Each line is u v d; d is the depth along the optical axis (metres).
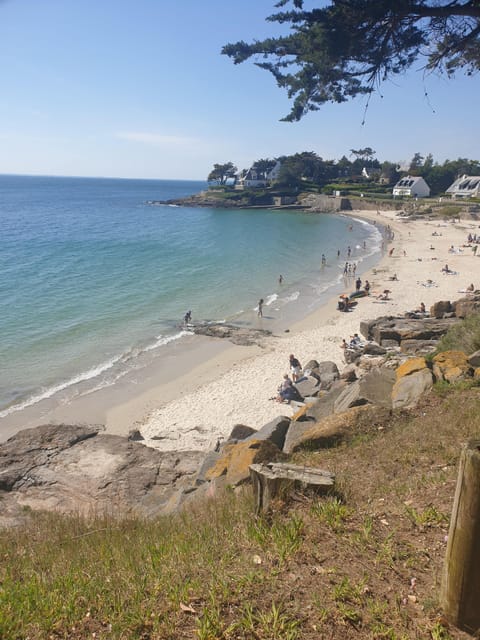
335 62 10.11
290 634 3.45
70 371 22.08
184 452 13.09
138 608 3.82
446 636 3.42
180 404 18.83
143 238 67.38
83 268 44.53
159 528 6.21
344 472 6.94
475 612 3.44
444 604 3.59
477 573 3.38
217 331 27.80
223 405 18.58
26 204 130.75
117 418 17.75
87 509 10.19
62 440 13.52
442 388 9.80
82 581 4.46
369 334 25.30
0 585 4.74
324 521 4.96
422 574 4.15
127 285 38.78
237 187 145.88
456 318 26.31
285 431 11.14
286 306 34.38
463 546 3.41
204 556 4.58
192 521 6.09
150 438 15.99
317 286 40.91
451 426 7.84
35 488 11.32
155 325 29.19
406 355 19.08
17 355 23.59
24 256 49.62
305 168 140.75
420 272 45.41
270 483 5.39
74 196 177.50
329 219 101.44
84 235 68.62
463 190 115.88
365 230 83.12
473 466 3.30
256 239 69.56
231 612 3.73
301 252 58.97
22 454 12.70
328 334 27.41
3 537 7.34
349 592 3.88
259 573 4.14
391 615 3.69
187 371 22.39
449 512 5.08
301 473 5.66
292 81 10.86
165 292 37.19
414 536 4.73
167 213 111.94
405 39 9.53
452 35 9.55
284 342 26.20
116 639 3.52
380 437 8.34
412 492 5.74
